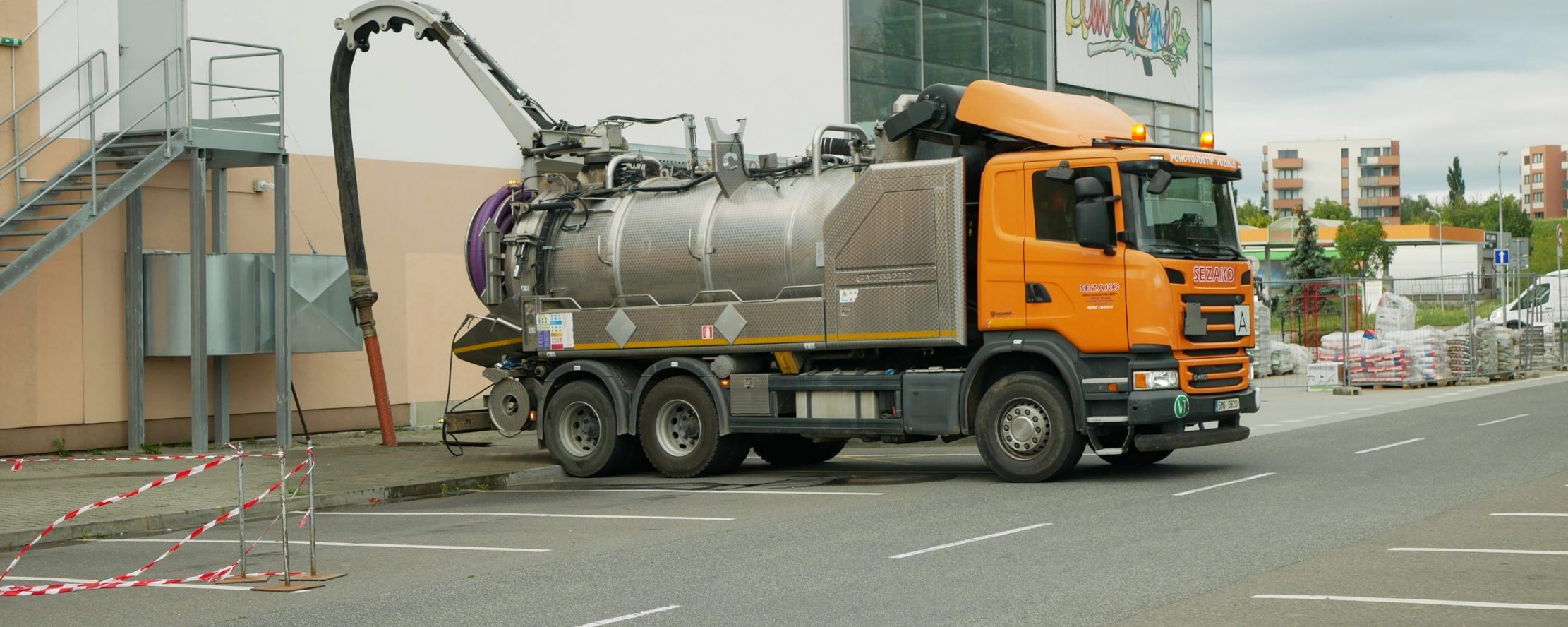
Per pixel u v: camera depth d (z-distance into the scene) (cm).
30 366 1781
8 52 1762
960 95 1444
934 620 741
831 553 973
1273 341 3341
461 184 2247
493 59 1822
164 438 1906
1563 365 3494
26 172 1775
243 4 1981
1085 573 861
